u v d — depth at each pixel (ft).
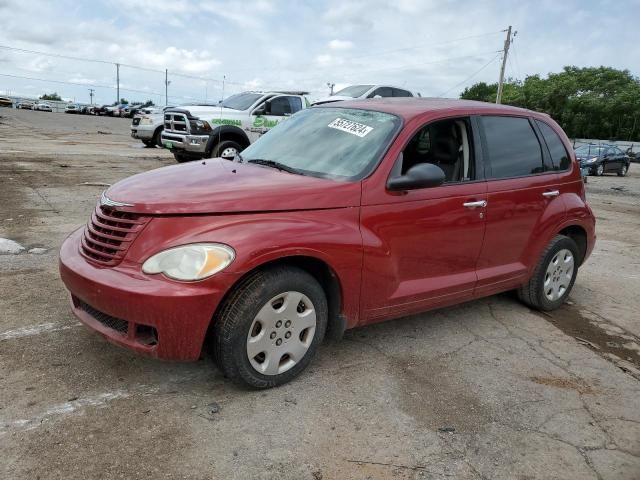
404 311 12.67
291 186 10.93
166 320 9.36
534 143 15.66
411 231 12.21
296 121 14.97
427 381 11.69
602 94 244.83
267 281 10.07
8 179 32.17
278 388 10.91
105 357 11.51
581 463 9.34
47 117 129.80
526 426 10.30
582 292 19.13
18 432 8.94
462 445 9.55
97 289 9.70
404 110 13.29
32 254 18.16
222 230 9.82
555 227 15.80
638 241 29.09
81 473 8.14
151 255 9.66
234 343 9.95
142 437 9.07
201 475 8.30
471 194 13.39
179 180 11.22
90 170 38.78
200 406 10.09
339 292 11.30
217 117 40.88
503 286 14.94
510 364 12.87
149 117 59.62
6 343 11.80
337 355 12.59
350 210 11.27
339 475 8.55
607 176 90.02
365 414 10.23
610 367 13.17
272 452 8.95
